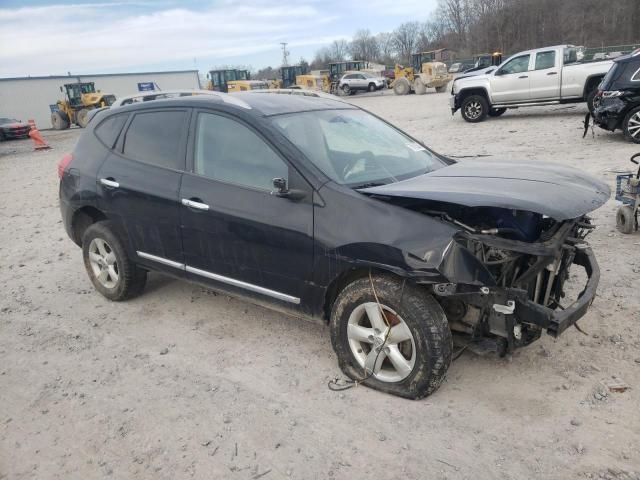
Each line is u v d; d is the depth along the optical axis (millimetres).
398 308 3105
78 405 3467
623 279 4633
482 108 16703
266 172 3668
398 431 3006
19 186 12867
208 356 3965
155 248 4426
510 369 3494
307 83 43406
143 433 3145
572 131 13023
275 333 4246
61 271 6074
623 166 8625
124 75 58406
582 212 2963
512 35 79438
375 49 110812
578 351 3621
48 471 2906
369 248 3119
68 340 4371
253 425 3148
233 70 44250
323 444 2953
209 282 4133
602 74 14789
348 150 3900
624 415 2986
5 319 4871
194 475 2795
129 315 4746
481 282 2902
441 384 3389
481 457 2770
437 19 95812
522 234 3215
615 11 70500
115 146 4711
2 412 3471
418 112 22547
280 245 3541
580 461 2691
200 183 3986
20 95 49156
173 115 4324
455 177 3570
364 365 3369
